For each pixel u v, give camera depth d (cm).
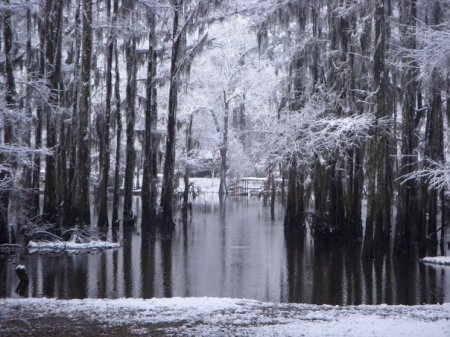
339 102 2733
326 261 2211
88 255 2230
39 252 2252
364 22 2570
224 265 2077
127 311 1184
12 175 2206
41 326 1055
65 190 2525
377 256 2273
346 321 1069
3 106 1903
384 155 2327
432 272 1972
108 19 2819
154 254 2305
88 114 2483
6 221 2302
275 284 1742
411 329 968
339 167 2883
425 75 1959
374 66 2295
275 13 2995
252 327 1023
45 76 2292
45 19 2509
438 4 2252
